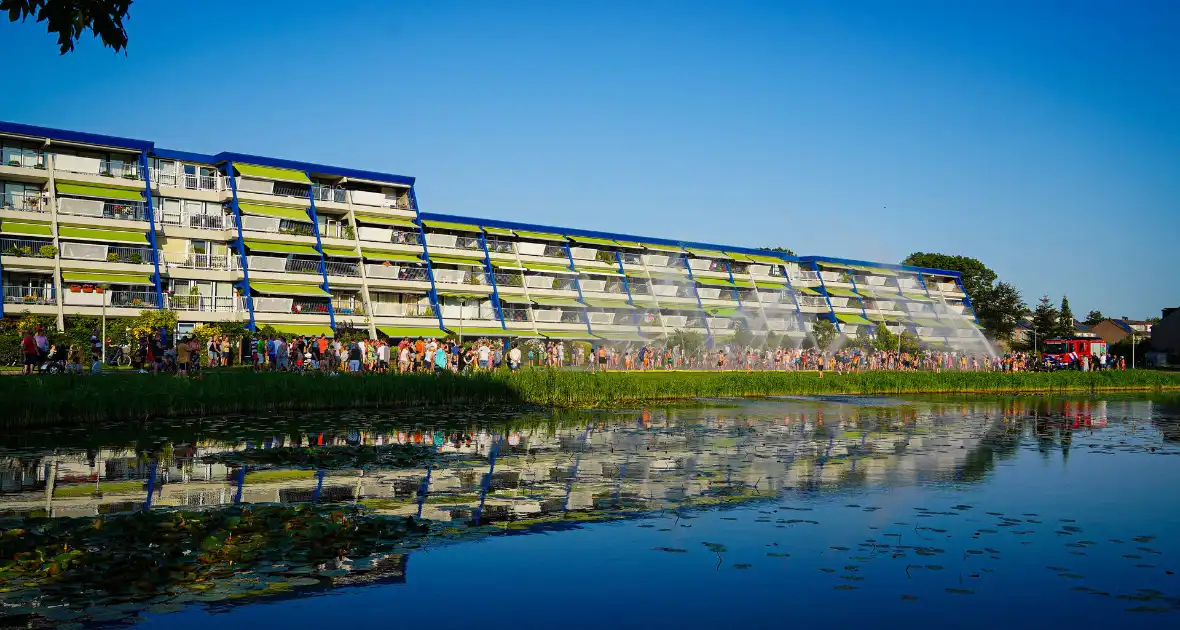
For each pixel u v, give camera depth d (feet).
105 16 35.47
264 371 142.00
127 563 33.37
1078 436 88.43
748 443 76.54
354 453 64.90
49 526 38.47
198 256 213.87
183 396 91.66
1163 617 29.81
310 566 34.24
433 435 79.97
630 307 281.54
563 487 52.60
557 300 269.85
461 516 43.88
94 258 196.13
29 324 167.32
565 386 126.00
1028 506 48.32
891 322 336.70
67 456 63.00
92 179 201.46
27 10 34.55
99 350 136.77
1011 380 189.16
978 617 29.68
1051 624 29.07
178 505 45.70
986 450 74.23
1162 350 373.81
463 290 252.01
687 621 28.99
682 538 39.68
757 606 30.55
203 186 221.66
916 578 33.94
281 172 228.63
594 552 37.06
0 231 185.98
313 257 228.02
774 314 314.76
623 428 88.74
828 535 40.55
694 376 157.99
